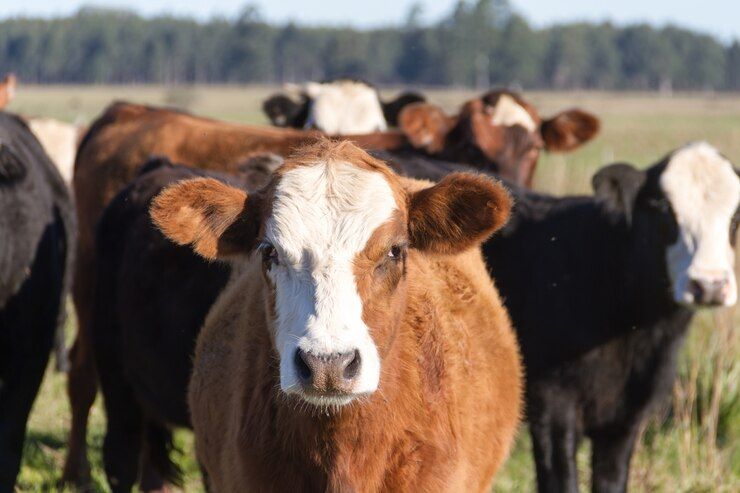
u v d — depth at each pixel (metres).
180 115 10.13
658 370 6.82
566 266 6.92
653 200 6.80
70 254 8.03
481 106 10.65
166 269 6.31
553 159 18.66
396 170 6.36
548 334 6.83
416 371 4.75
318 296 4.15
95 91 121.69
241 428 4.81
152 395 6.45
